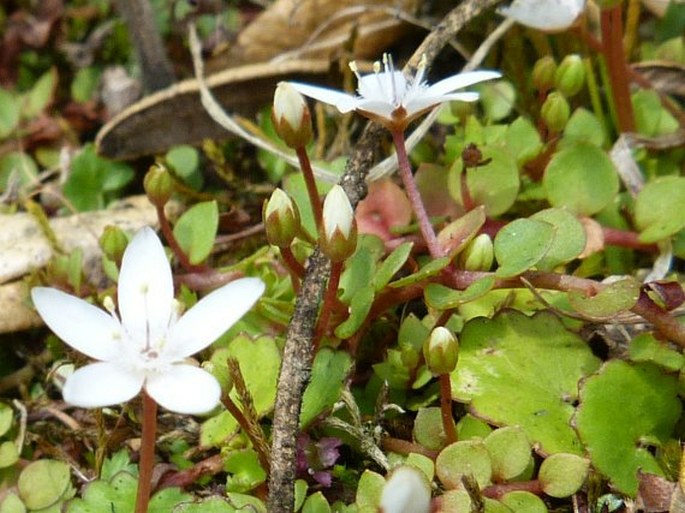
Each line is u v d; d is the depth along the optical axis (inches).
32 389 3.5
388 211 3.4
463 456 2.5
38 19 5.1
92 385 2.2
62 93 5.0
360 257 3.0
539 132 3.6
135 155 4.2
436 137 4.0
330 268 2.8
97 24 5.1
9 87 5.0
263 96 4.2
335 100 2.8
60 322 2.3
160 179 3.2
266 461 2.7
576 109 3.9
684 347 2.7
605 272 3.3
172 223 3.9
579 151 3.2
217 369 2.5
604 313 2.6
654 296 2.8
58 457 3.1
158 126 4.1
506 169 3.2
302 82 4.3
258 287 2.3
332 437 2.8
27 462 3.1
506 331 2.8
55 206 4.2
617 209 3.4
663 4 4.2
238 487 2.7
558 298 3.0
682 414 2.8
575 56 3.5
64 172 4.3
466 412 2.9
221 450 2.9
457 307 3.0
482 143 3.6
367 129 3.2
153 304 2.4
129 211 4.0
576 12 3.4
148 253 2.5
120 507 2.7
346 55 4.2
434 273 2.8
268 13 4.5
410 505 2.2
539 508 2.5
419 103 2.8
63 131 4.6
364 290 2.8
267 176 4.2
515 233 2.8
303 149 2.9
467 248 2.9
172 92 4.1
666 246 3.2
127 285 2.4
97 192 4.2
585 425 2.6
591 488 2.6
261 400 2.8
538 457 2.8
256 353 2.9
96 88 4.9
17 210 4.2
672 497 2.5
